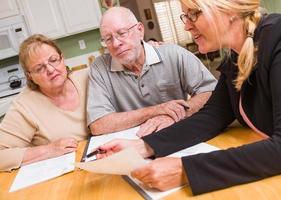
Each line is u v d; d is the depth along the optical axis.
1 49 3.74
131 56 1.46
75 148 1.29
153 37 5.53
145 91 1.57
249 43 0.79
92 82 1.56
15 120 1.44
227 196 0.70
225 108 1.08
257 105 0.87
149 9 5.48
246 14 0.80
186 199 0.73
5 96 3.72
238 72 0.91
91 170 0.86
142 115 1.40
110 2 4.30
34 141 1.50
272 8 2.49
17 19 3.78
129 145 1.01
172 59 1.57
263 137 0.91
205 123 1.05
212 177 0.73
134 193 0.81
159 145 0.98
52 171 1.10
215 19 0.79
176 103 1.40
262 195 0.68
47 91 1.47
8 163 1.24
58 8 4.01
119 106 1.61
